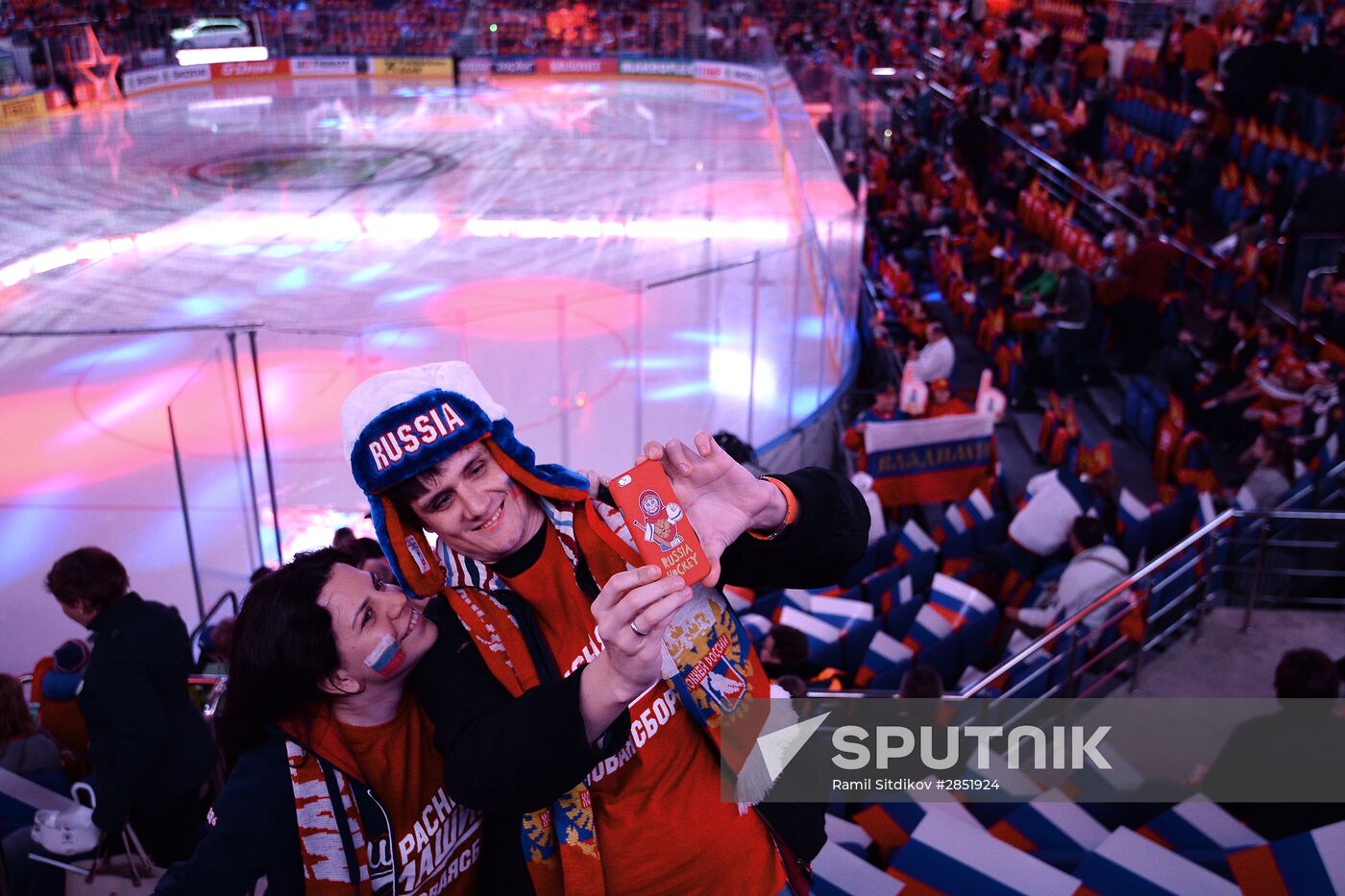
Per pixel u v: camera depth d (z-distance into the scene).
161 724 3.73
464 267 16.70
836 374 12.95
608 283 15.78
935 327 10.88
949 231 17.55
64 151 25.44
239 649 1.66
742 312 14.62
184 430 11.51
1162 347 12.52
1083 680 6.31
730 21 36.09
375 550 3.29
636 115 30.20
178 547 9.55
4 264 17.08
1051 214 16.34
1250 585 7.06
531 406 11.94
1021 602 7.65
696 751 1.59
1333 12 17.38
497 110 30.89
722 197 20.89
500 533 1.49
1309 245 11.54
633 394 12.23
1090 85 21.97
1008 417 12.08
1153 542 8.04
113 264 17.03
